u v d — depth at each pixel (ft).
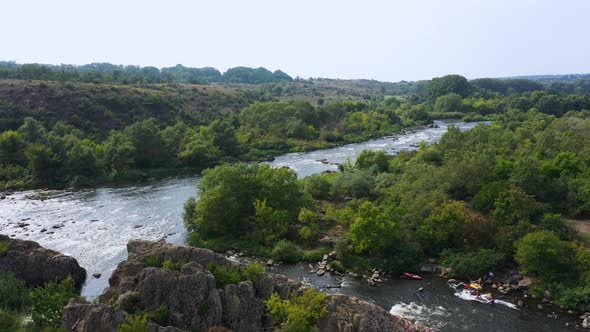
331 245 230.27
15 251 188.65
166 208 301.84
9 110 458.91
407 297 180.86
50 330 126.00
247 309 137.90
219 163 451.53
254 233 238.68
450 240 218.59
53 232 253.24
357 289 188.34
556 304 173.78
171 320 132.98
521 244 190.08
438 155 359.46
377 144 550.36
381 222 209.56
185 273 140.77
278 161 460.96
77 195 338.75
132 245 163.43
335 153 502.38
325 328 131.64
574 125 455.22
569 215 245.65
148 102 586.86
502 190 237.04
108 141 441.68
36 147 367.86
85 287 187.73
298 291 142.41
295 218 256.32
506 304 174.70
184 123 557.33
